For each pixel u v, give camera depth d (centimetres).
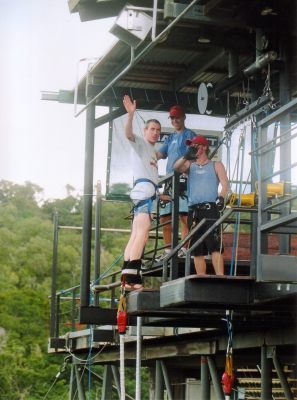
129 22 957
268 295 849
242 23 993
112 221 5519
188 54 1219
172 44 1172
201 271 945
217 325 1103
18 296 5128
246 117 995
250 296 862
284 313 967
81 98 1328
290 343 1067
